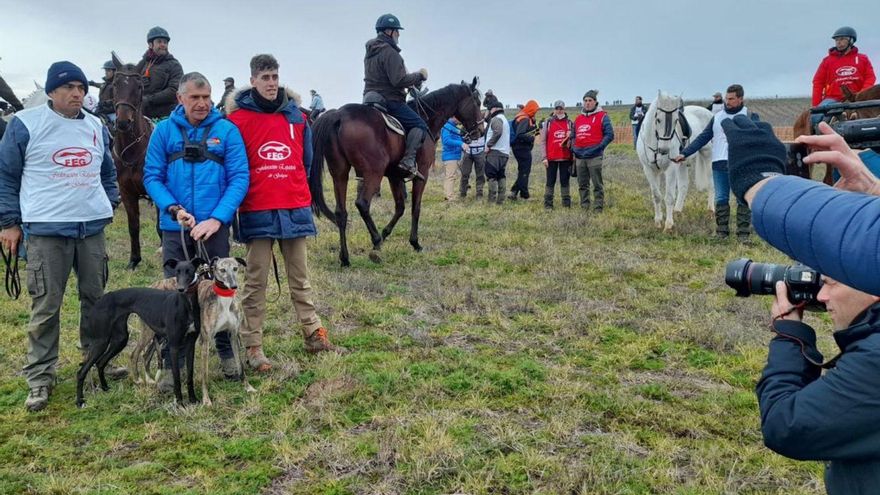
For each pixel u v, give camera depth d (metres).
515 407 4.61
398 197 9.44
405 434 4.15
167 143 4.91
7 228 4.58
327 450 4.00
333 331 6.20
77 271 4.95
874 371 1.52
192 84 4.76
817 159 1.74
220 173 4.93
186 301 4.51
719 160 10.00
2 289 7.74
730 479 3.65
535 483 3.66
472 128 10.11
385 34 8.69
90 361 4.71
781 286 1.87
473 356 5.55
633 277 8.21
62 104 4.62
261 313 5.30
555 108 13.20
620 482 3.63
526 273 8.38
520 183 14.99
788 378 1.72
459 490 3.60
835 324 1.76
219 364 5.41
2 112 10.77
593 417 4.43
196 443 4.17
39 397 4.70
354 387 4.86
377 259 8.79
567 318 6.53
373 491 3.61
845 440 1.56
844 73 9.56
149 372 5.25
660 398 4.81
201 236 4.73
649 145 10.79
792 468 3.82
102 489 3.65
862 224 1.38
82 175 4.74
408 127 8.92
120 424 4.48
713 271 8.40
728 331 6.00
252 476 3.77
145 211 13.38
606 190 15.95
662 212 12.77
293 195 5.25
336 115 8.32
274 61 5.03
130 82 8.14
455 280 7.98
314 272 8.15
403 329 6.23
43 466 3.93
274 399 4.75
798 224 1.48
